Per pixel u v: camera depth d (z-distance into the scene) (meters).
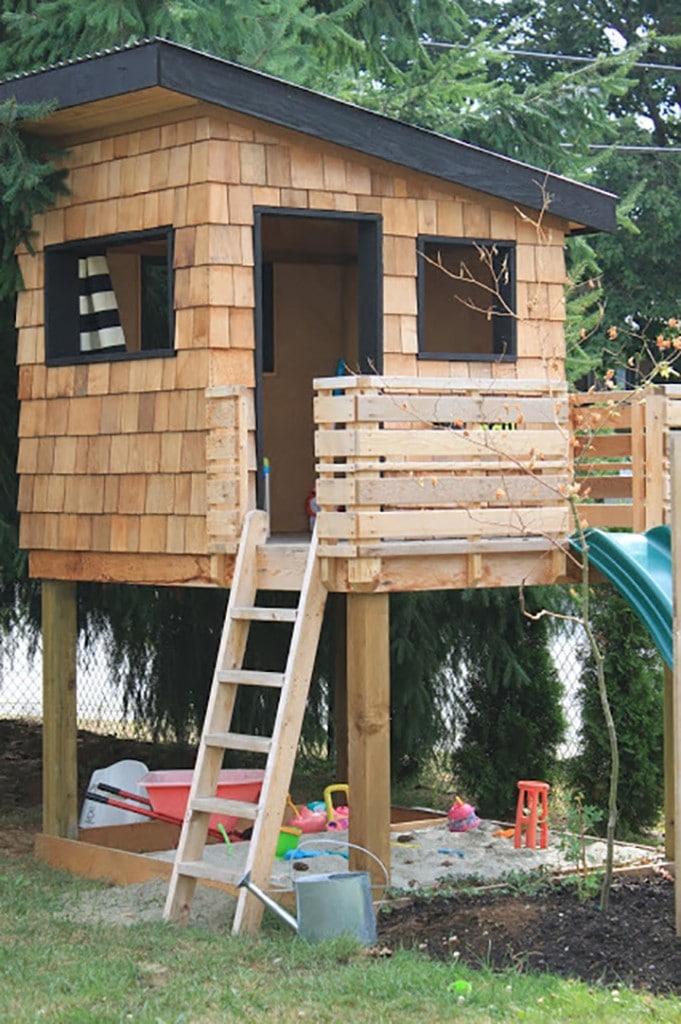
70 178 10.40
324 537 8.77
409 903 8.77
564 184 10.62
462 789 13.11
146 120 9.79
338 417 8.75
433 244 10.45
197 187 9.44
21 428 10.86
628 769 12.05
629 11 28.20
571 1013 6.66
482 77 16.14
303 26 13.50
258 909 8.40
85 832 10.95
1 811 12.68
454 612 13.11
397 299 9.99
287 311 12.50
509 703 12.81
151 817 10.39
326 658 14.00
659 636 8.88
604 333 23.67
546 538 9.48
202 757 8.86
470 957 7.73
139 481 9.91
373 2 15.07
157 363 9.74
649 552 9.24
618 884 9.20
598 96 15.65
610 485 10.77
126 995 7.21
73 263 10.68
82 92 9.48
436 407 8.98
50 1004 7.07
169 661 14.16
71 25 11.94
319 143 9.70
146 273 12.89
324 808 11.27
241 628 9.09
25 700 18.20
